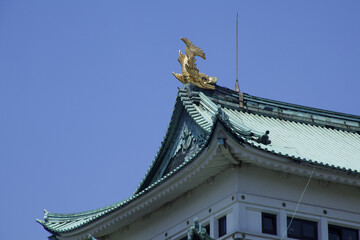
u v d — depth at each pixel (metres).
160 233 97.38
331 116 110.88
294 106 109.38
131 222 101.25
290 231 89.12
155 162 100.69
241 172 89.19
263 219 88.69
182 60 103.69
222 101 104.69
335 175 89.56
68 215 110.12
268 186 89.69
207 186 92.69
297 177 91.00
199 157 87.44
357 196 93.38
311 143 101.31
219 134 84.56
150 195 94.88
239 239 86.50
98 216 100.62
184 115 98.81
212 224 90.38
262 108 107.44
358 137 110.12
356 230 92.50
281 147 91.75
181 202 95.75
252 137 87.38
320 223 90.44
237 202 88.00
